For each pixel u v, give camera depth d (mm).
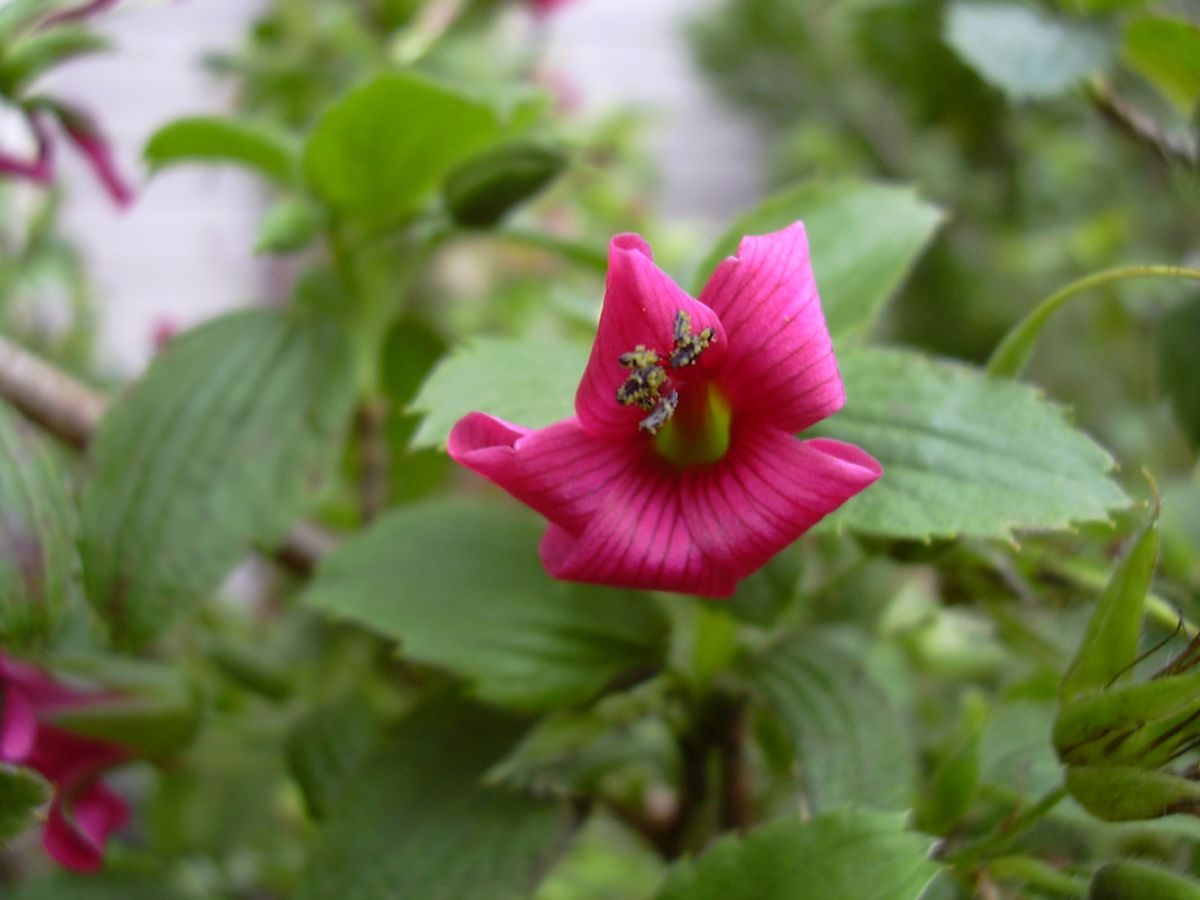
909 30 303
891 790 186
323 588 205
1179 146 223
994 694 226
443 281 339
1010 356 187
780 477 167
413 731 203
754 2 490
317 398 216
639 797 229
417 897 192
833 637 207
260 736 240
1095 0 219
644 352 165
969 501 175
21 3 211
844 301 196
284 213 220
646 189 452
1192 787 169
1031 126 348
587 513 168
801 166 487
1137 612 173
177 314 576
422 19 294
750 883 176
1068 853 195
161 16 557
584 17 631
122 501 208
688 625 206
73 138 229
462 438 167
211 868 259
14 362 227
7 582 198
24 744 201
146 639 204
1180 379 221
